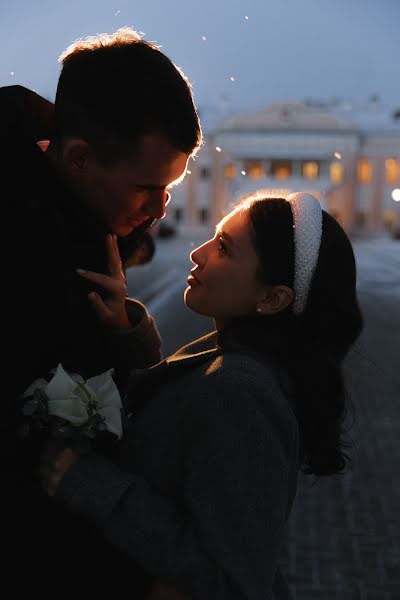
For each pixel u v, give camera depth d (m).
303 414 1.19
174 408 1.15
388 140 56.03
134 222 1.25
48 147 1.21
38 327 1.11
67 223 1.19
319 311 1.17
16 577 1.11
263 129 55.78
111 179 1.15
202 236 51.06
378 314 14.38
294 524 4.37
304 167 56.59
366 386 7.60
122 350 1.36
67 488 1.11
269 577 1.05
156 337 1.47
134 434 1.19
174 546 1.05
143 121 1.10
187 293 1.23
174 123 1.11
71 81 1.14
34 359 1.11
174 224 52.41
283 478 1.06
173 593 1.12
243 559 1.03
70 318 1.16
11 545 1.10
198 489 1.05
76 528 1.11
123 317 1.34
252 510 1.04
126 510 1.09
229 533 1.03
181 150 1.14
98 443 1.19
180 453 1.12
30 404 1.10
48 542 1.11
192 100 1.17
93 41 1.18
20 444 1.10
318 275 1.16
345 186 56.19
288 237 1.15
